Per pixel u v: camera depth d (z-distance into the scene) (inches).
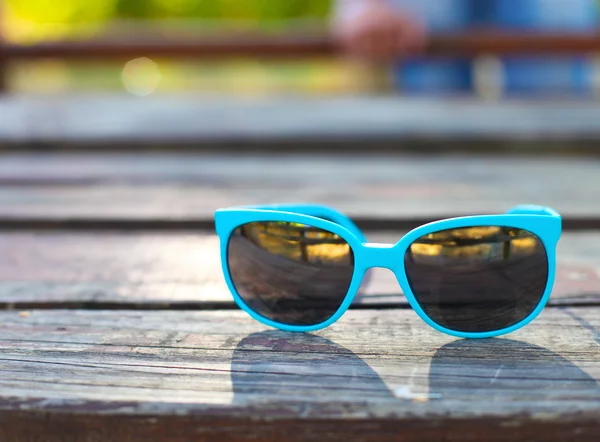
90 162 37.4
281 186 31.0
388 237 25.9
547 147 38.8
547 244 19.6
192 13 219.5
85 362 19.1
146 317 20.9
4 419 18.1
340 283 20.2
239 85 143.9
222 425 17.8
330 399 17.9
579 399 17.8
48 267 23.7
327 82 130.5
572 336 19.7
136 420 17.9
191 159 38.3
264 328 20.3
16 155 39.8
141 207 28.1
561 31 67.3
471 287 19.8
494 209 27.2
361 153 39.4
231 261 20.5
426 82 71.1
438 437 17.7
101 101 59.9
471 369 18.7
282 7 212.8
